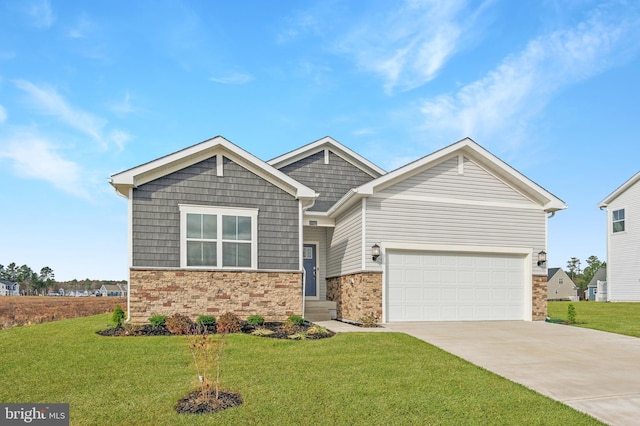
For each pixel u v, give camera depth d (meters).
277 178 13.53
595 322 15.40
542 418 5.89
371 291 14.24
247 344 9.80
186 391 6.65
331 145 18.97
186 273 12.59
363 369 7.93
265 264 13.33
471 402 6.40
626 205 28.22
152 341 9.95
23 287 86.81
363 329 12.57
